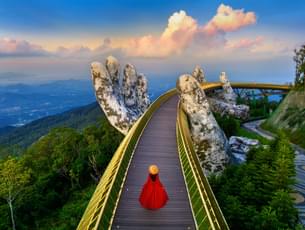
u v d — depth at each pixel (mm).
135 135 31047
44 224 49688
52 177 59844
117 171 19641
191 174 20484
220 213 13617
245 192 26781
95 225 13008
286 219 23328
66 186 61156
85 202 46469
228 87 90438
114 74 54031
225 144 38438
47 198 54688
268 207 23828
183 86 37938
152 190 16844
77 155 63750
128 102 57594
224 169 35438
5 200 51656
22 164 57031
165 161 25734
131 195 18875
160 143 31125
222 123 65312
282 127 67312
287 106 71312
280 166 27250
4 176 47031
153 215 16375
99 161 59719
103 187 18141
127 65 58500
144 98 62438
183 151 26016
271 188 26828
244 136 66062
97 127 70875
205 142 37062
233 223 23672
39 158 66000
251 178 29234
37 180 58562
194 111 37375
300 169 43594
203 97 37812
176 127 37656
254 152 37844
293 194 34688
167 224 15508
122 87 58000
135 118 50125
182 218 16125
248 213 23625
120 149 26344
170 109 51656
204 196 16344
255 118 87312
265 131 71312
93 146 60750
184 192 19547
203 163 36844
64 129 69188
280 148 33031
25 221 51281
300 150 54594
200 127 37219
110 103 49312
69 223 42500
